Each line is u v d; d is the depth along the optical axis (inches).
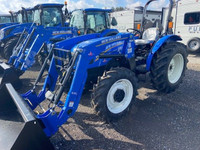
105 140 101.0
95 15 272.8
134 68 138.9
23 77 221.1
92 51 108.6
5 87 103.1
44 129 86.6
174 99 149.2
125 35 128.6
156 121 118.5
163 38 148.6
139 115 125.9
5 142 85.2
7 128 94.0
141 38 182.1
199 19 343.9
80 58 100.8
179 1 370.3
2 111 104.4
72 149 94.6
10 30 299.4
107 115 110.8
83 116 126.3
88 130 110.3
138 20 521.3
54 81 125.8
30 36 206.8
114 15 569.3
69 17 295.4
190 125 113.4
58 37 205.9
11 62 206.2
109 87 107.4
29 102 107.9
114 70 112.3
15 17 428.1
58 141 100.7
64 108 93.8
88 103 146.4
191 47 350.9
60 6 286.8
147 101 146.2
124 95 119.4
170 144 96.9
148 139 101.2
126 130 109.6
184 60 162.2
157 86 149.6
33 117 76.4
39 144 77.0
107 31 284.0
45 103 145.4
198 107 135.6
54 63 125.3
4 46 300.5
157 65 143.1
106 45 118.6
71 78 114.6
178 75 162.9
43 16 277.4
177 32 387.9
